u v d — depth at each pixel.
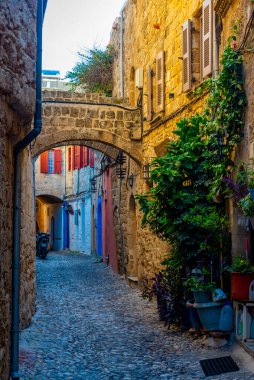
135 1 15.62
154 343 8.39
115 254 19.39
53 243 38.00
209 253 8.33
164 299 9.59
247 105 7.29
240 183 7.38
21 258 9.04
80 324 10.12
